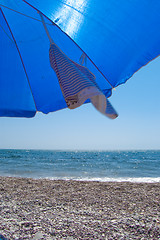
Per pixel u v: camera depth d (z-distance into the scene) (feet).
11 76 9.10
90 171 64.28
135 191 26.40
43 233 11.78
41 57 8.75
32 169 69.51
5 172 58.23
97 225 13.32
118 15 5.74
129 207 18.60
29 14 7.43
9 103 9.24
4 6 7.20
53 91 9.34
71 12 5.36
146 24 6.03
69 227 12.86
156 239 11.19
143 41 6.22
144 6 5.81
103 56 6.16
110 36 5.89
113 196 23.24
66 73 5.30
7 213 16.06
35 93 9.37
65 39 7.89
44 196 22.90
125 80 7.09
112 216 15.60
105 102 4.57
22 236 11.22
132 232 12.19
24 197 22.35
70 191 26.12
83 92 4.83
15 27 8.08
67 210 17.31
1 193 24.41
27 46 8.55
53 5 5.23
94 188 28.53
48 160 137.69
